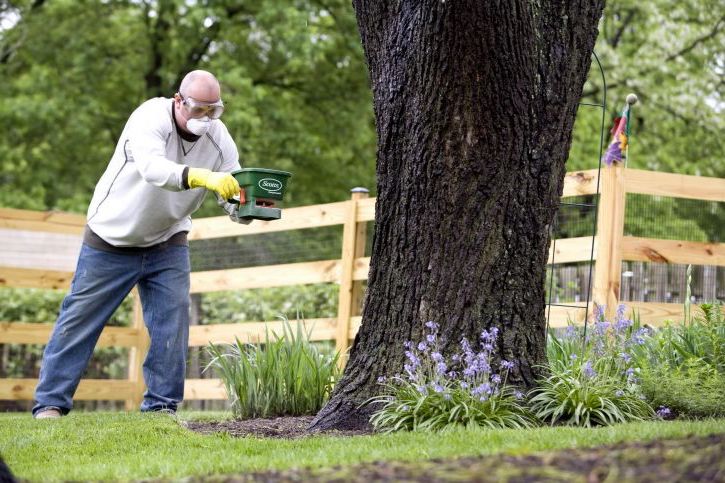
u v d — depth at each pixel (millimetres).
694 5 29750
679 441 5203
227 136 9766
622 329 9281
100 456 7133
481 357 7625
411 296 8180
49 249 14969
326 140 30234
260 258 15969
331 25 29516
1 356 15562
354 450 6316
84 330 9977
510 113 7961
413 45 8016
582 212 15469
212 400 15102
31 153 28156
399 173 8305
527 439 6207
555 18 8188
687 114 28688
